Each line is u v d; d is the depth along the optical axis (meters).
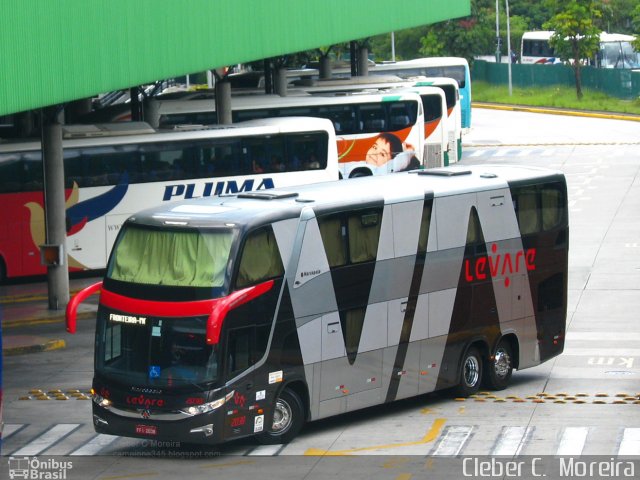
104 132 49.19
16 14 27.64
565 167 76.88
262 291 26.53
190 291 25.94
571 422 28.44
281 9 47.38
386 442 27.20
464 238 31.28
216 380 25.70
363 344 28.95
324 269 27.95
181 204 28.38
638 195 65.81
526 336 33.19
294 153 53.03
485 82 136.75
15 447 27.61
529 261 33.12
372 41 151.25
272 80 70.50
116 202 49.25
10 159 47.22
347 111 65.44
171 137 50.06
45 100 29.12
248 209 27.31
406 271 29.83
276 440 27.30
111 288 26.86
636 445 26.22
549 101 120.25
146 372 26.12
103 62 32.38
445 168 33.62
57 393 32.75
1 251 47.31
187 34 38.16
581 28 120.25
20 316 41.72
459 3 73.81
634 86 118.88
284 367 27.05
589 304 43.09
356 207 28.69
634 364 35.09
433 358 30.66
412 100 66.50
